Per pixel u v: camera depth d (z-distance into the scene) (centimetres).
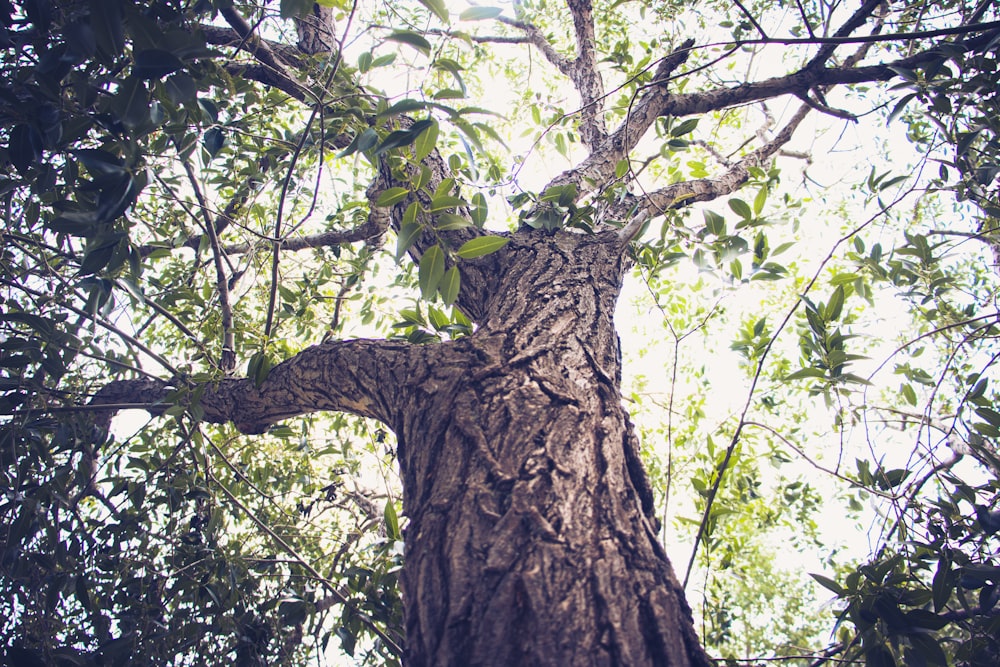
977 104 230
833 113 273
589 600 110
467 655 105
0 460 200
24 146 143
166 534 255
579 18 380
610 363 180
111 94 142
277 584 277
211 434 351
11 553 203
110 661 206
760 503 406
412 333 218
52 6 139
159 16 149
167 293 285
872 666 172
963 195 240
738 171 319
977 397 222
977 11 233
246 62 252
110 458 238
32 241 193
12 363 198
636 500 138
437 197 156
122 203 136
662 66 327
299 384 193
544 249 218
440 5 149
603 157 308
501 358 162
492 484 129
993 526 178
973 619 180
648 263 269
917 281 269
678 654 108
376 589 244
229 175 298
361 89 198
